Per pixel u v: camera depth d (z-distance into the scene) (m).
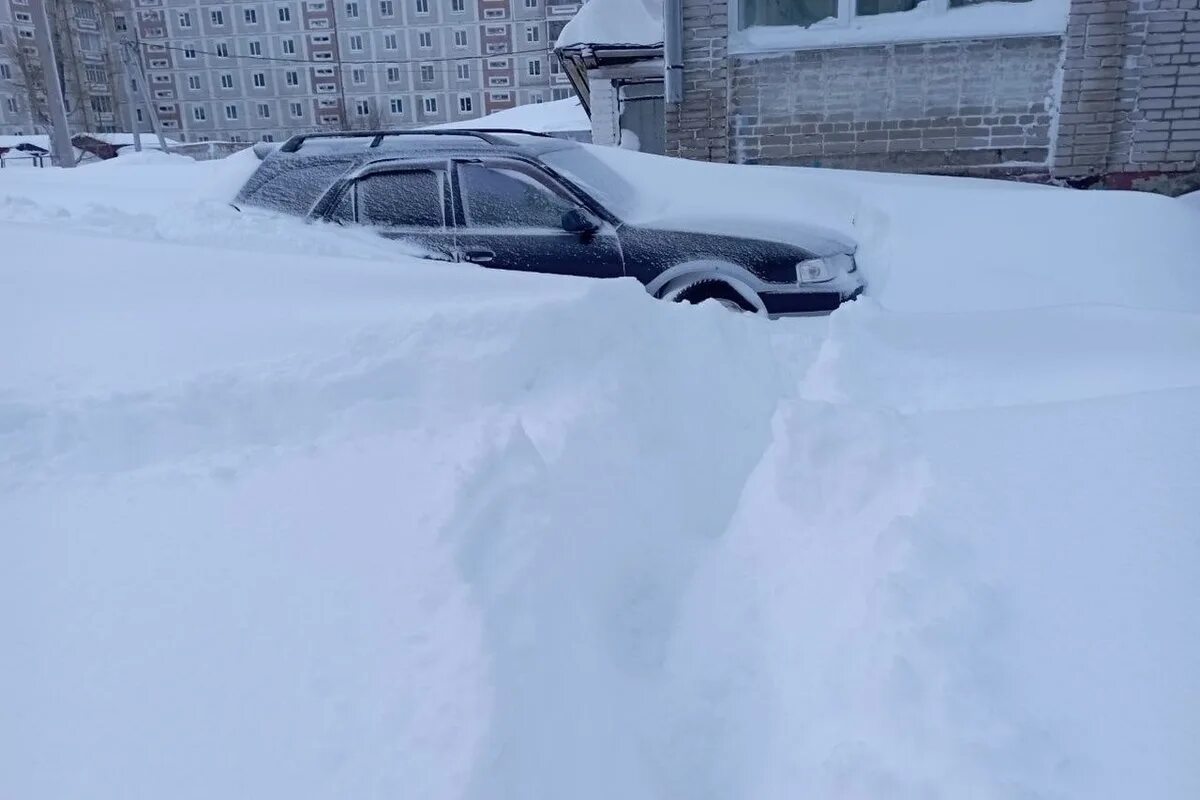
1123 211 5.37
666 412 2.88
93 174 7.87
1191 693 1.26
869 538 1.83
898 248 5.27
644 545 2.26
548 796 1.32
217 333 2.98
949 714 1.32
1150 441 1.89
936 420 2.18
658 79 12.08
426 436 2.35
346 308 3.24
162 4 71.19
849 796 1.33
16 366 2.75
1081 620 1.43
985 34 7.58
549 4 69.81
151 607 1.58
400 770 1.24
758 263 4.80
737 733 1.64
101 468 2.19
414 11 71.75
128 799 1.19
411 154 5.06
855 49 7.89
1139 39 7.30
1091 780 1.18
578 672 1.63
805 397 2.93
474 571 1.71
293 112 73.88
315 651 1.47
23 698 1.36
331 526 1.85
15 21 62.78
